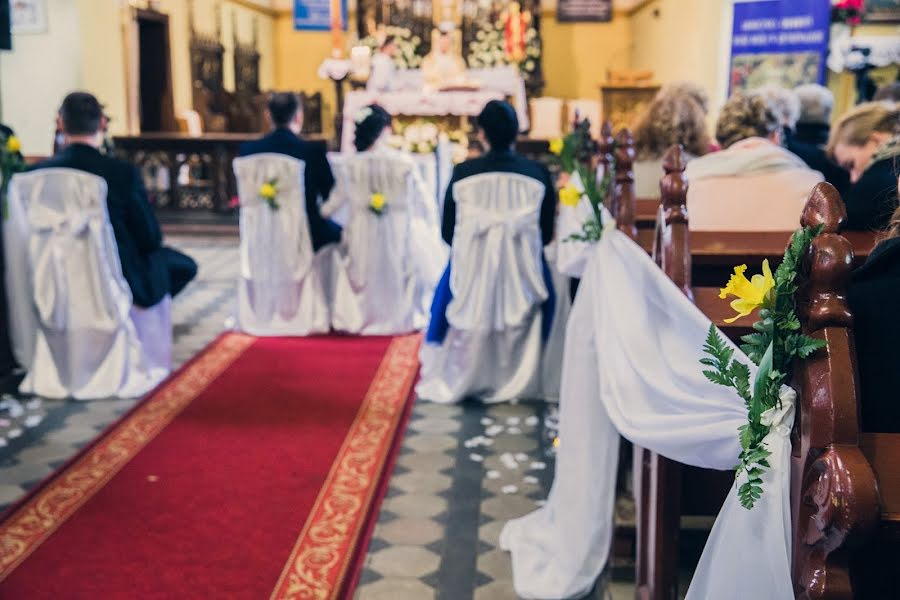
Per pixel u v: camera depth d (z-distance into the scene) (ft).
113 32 33.73
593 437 8.84
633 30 48.37
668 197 7.20
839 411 4.20
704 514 7.55
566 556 9.00
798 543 4.48
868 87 24.66
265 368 16.12
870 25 25.35
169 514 10.46
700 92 13.09
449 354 14.65
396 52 38.60
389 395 14.78
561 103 39.52
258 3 49.83
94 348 14.66
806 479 4.38
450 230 14.48
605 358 6.82
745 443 4.64
